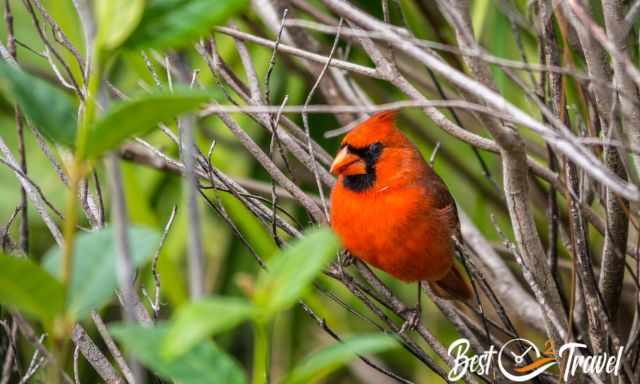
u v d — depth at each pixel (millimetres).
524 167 6352
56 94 5598
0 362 6414
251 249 6387
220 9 5219
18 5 6695
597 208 6555
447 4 6316
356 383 6707
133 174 6461
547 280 6379
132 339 5398
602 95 6336
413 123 6660
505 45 6531
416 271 6496
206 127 6672
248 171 6680
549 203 6480
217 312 4836
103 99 5828
